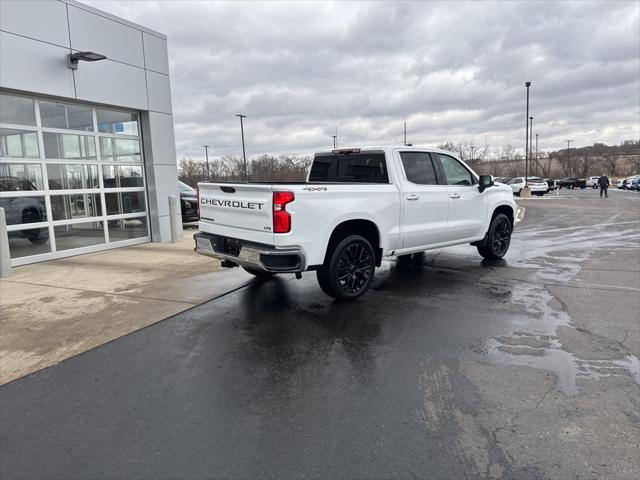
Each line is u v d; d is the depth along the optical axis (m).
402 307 5.69
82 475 2.63
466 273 7.55
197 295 6.30
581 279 7.04
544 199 33.03
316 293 6.39
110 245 10.25
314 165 7.55
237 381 3.77
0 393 3.63
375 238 6.26
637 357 4.11
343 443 2.89
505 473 2.58
